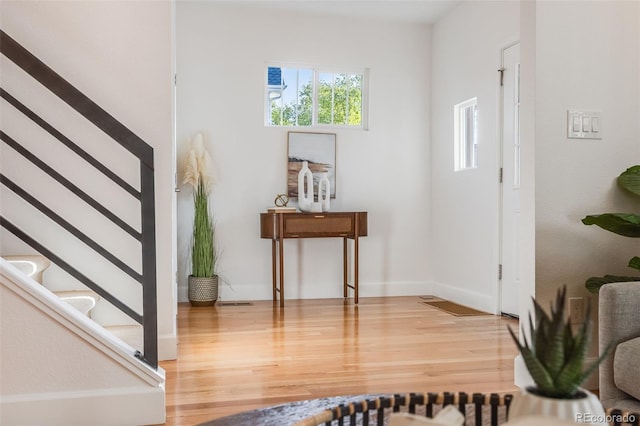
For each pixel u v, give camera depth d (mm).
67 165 3078
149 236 2289
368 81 5945
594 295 2656
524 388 836
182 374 2943
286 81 5809
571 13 2639
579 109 2645
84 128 3100
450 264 5645
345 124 5945
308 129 5766
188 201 5500
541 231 2596
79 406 2105
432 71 6039
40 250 2320
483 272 5047
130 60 3182
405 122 5992
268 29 5664
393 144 5965
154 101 3199
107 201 3123
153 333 2287
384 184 5945
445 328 4215
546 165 2604
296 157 5695
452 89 5609
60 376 2107
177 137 5461
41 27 3115
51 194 3062
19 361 2074
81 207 3094
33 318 2088
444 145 5766
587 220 2428
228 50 5574
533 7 2607
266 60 5660
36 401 2066
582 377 790
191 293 5242
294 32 5730
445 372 2994
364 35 5902
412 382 2807
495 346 3613
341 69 5902
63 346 2109
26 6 3102
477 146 5164
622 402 1909
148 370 2195
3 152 3010
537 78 2594
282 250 5180
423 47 6039
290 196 5668
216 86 5543
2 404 2037
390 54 5965
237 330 4125
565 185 2627
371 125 5914
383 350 3496
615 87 2695
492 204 4902
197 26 5500
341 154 5840
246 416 1249
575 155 2641
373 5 5512
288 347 3576
